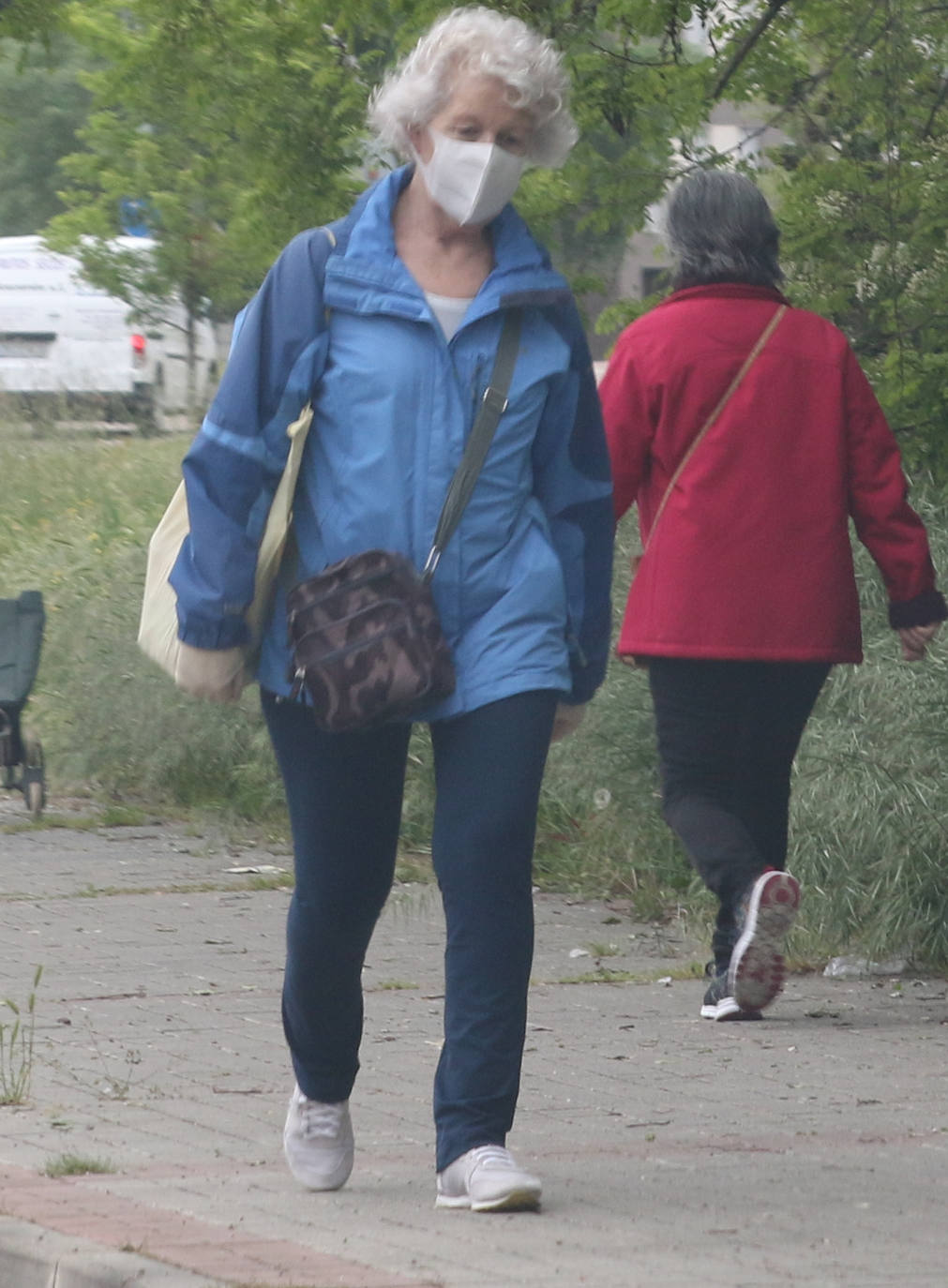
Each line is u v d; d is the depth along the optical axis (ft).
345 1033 52.47
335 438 49.60
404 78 50.24
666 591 73.10
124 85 156.87
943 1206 51.08
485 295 49.70
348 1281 43.52
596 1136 59.31
